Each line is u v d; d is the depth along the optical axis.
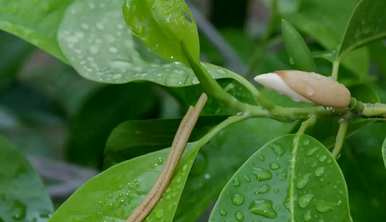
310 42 0.51
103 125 0.63
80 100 0.75
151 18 0.31
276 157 0.32
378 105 0.33
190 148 0.32
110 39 0.36
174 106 0.65
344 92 0.32
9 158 0.38
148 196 0.31
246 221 0.31
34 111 0.77
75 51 0.35
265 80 0.32
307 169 0.32
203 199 0.37
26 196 0.37
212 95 0.32
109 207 0.32
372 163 0.41
